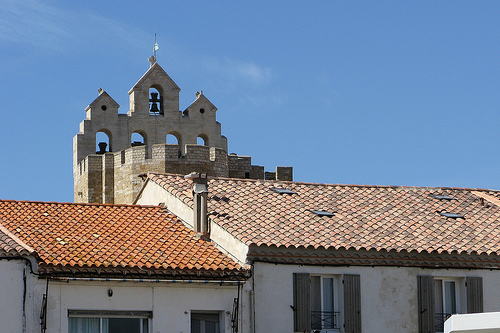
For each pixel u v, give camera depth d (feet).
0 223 125.49
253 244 121.80
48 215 131.03
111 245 123.03
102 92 325.62
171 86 331.98
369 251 127.13
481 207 145.28
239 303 120.67
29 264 112.37
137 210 137.49
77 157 319.88
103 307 115.55
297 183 146.10
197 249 126.11
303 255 124.67
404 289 128.16
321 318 125.39
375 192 146.41
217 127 335.06
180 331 118.01
